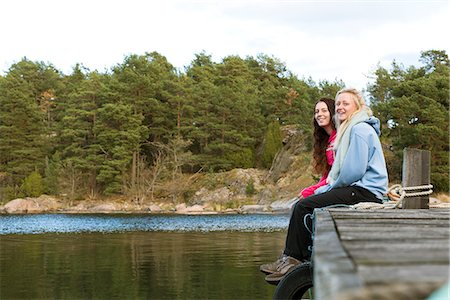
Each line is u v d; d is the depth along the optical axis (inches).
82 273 451.5
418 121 1688.0
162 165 2316.7
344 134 151.9
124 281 408.2
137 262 525.0
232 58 2957.7
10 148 2471.7
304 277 131.3
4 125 2487.7
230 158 2367.1
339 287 28.6
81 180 2373.3
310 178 2055.9
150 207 2175.2
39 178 2353.6
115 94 2375.7
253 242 762.8
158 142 2385.6
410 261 38.6
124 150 2295.8
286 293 131.4
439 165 1641.2
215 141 2397.9
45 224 1341.0
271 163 2319.1
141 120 2378.2
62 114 2625.5
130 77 2411.4
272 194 2097.7
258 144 2500.0
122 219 1594.5
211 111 2475.4
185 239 829.2
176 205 2225.6
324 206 144.4
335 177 151.6
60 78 3014.3
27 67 2918.3
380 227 75.6
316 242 50.6
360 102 154.1
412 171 163.5
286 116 2549.2
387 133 1748.3
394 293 27.4
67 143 2504.9
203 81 2576.3
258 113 2519.7
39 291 372.8
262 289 368.5
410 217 104.6
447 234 62.9
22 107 2488.9
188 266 488.4
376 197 148.1
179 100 2428.6
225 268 471.5
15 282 409.1
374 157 148.9
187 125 2472.9
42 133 2522.1
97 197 2351.1
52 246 724.0
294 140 2300.7
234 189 2207.2
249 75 2933.1
